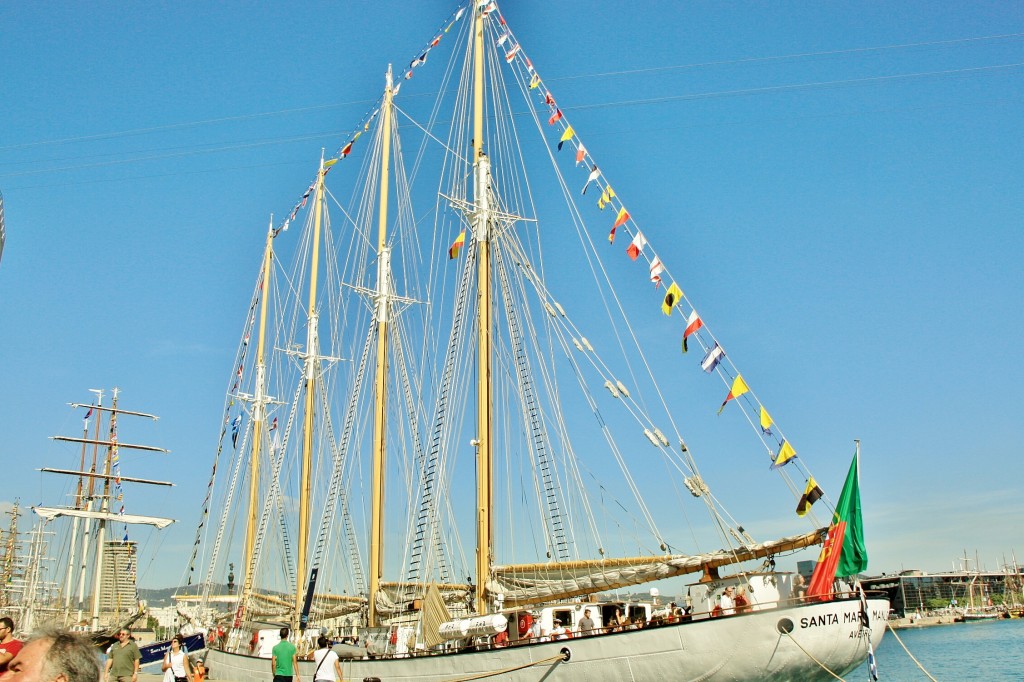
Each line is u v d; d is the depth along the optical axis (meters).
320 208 54.66
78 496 73.75
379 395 40.06
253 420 61.12
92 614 67.94
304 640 35.38
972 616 144.00
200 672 25.92
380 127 47.75
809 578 22.16
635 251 26.77
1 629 9.16
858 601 21.98
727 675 21.39
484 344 31.55
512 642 25.12
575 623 25.38
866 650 22.00
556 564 26.59
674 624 21.83
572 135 29.55
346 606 40.09
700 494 23.81
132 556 74.50
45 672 5.13
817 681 21.84
